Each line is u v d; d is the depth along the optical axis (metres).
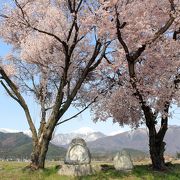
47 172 25.16
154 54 26.73
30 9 27.08
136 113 30.86
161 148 27.42
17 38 30.17
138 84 25.20
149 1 24.91
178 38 28.98
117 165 25.86
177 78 26.84
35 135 26.27
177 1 24.55
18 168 27.33
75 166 25.06
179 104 26.55
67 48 24.98
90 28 24.75
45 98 29.44
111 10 22.88
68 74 28.39
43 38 27.53
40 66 29.36
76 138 26.16
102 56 26.89
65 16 27.31
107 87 30.28
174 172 26.36
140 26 24.11
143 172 25.36
